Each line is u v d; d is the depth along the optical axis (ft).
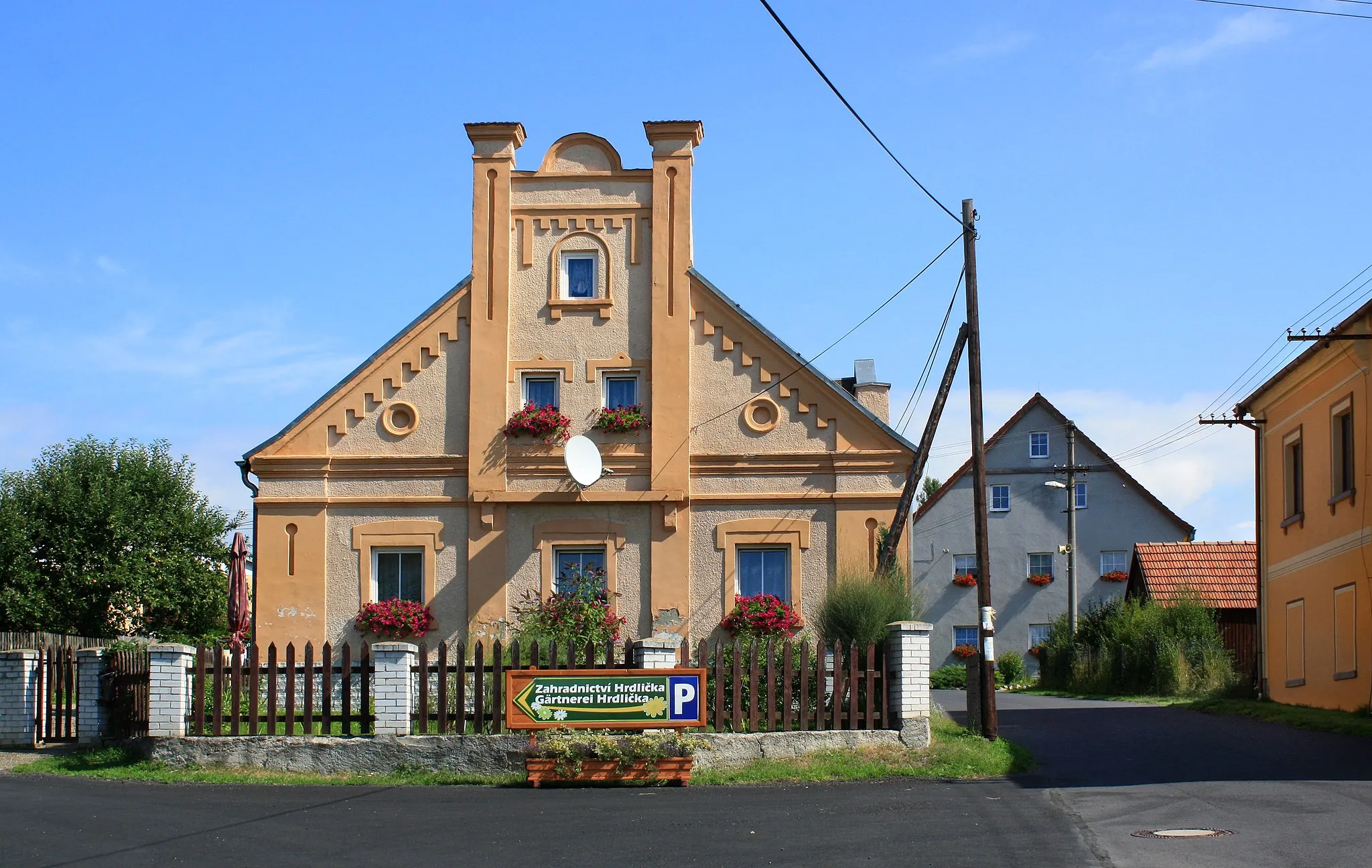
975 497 66.13
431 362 80.28
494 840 40.47
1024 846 37.96
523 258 81.00
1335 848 36.47
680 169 81.15
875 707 59.11
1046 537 185.26
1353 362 79.10
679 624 77.25
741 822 43.27
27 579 114.62
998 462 188.65
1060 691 128.98
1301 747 63.82
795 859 36.88
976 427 66.69
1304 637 87.97
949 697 125.70
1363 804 44.70
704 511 78.33
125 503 120.26
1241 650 130.72
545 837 40.91
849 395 78.64
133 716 61.05
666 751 53.52
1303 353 84.02
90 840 40.37
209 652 58.70
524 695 55.88
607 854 38.09
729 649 59.62
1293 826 40.16
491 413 79.30
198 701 57.47
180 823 43.50
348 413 79.87
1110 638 122.31
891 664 59.57
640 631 77.56
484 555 78.28
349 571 78.43
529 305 80.59
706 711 56.34
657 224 80.69
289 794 50.67
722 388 79.30
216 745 56.44
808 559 77.61
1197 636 114.42
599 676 56.03
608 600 77.66
